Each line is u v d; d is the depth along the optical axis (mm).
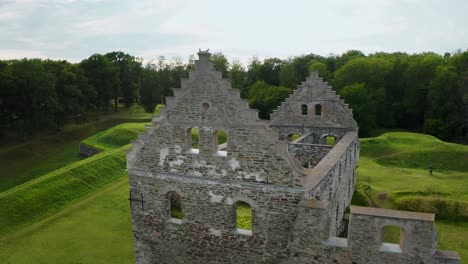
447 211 32344
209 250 21375
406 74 90625
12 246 29344
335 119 37469
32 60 78375
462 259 25562
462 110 80250
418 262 16078
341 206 28234
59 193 40062
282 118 39344
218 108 19656
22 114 77688
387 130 88875
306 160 32875
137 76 119750
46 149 72688
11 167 61156
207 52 19531
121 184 44625
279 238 19391
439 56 99938
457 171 48688
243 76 124375
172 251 22500
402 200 34438
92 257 27453
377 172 47219
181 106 20609
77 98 91375
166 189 21812
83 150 69562
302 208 17438
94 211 36344
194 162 20734
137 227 23250
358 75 93875
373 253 16672
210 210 20828
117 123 96188
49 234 31312
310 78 37781
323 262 17516
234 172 19766
